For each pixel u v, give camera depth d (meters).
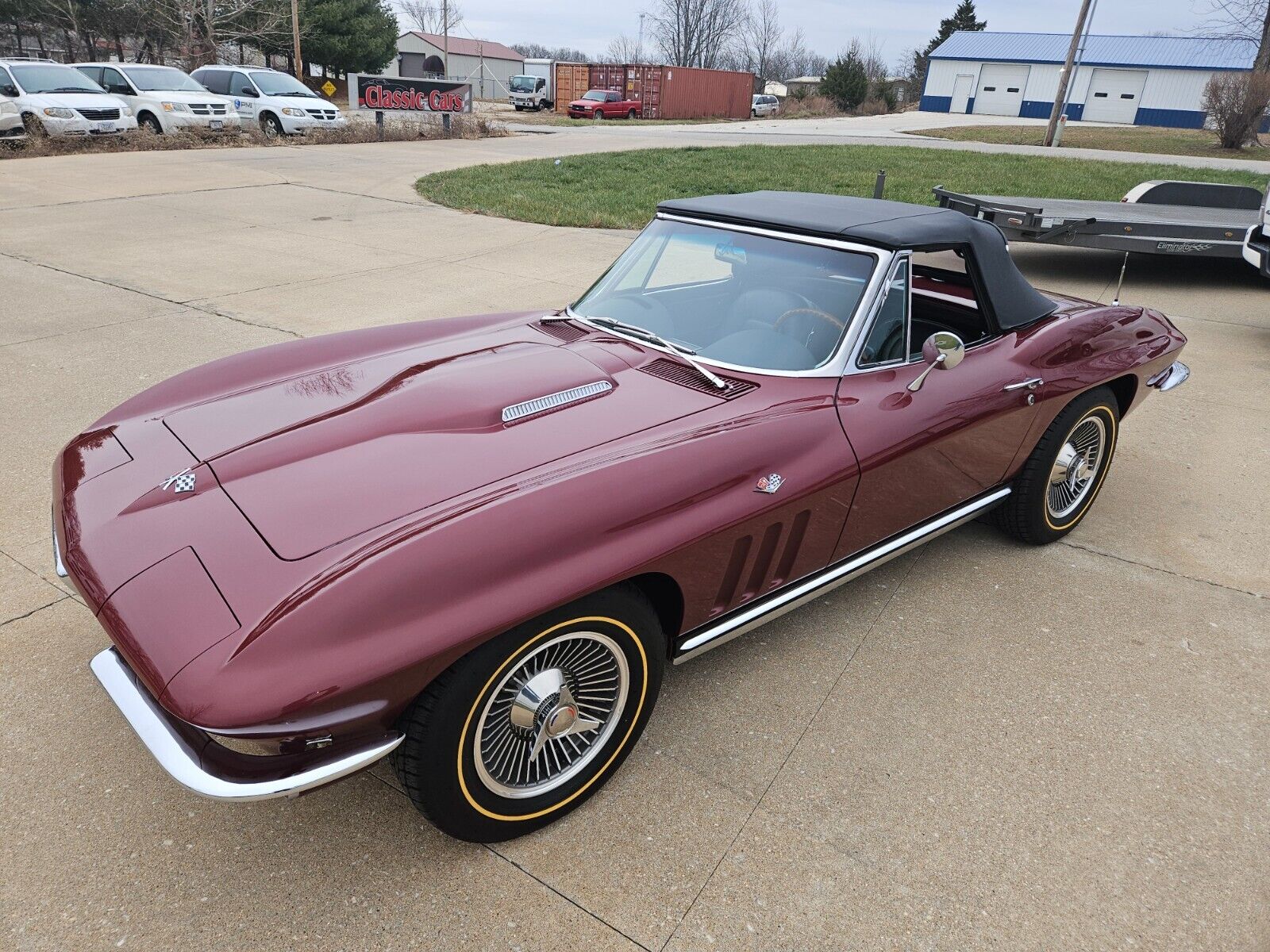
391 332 3.45
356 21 46.62
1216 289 9.40
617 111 42.44
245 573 1.99
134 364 5.69
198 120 19.06
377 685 1.87
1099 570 3.84
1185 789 2.64
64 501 2.46
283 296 7.47
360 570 1.94
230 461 2.41
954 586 3.69
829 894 2.24
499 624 2.00
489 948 2.07
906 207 3.56
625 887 2.24
